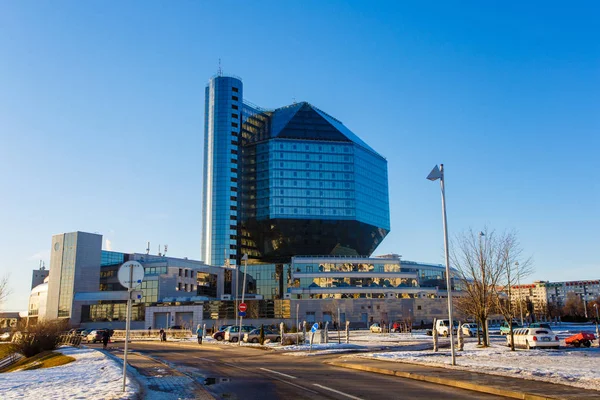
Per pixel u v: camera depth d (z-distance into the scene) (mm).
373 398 15289
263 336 47844
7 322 130875
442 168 26391
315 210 167000
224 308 109188
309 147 172250
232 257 163125
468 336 62250
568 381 17297
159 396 16203
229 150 171625
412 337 62438
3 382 20328
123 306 114500
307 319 118375
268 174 169000
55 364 33094
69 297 124625
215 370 25172
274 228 166375
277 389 17656
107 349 46094
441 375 20016
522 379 18422
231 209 166750
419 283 139750
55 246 130875
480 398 15086
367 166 181125
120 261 140125
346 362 27359
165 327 105875
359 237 174375
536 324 71312
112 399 14609
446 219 25859
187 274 126500
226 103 175750
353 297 122938
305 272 126438
